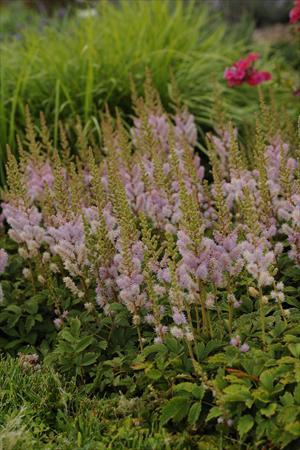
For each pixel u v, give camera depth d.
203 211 5.32
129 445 3.81
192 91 7.58
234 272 4.13
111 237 4.62
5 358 4.91
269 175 5.21
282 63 9.01
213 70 7.84
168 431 3.93
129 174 5.25
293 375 3.74
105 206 4.96
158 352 4.15
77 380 4.50
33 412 4.11
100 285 4.61
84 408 4.16
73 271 4.64
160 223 5.07
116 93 7.41
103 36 8.21
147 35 8.15
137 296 4.22
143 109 5.93
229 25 11.72
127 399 4.17
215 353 4.19
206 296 4.24
